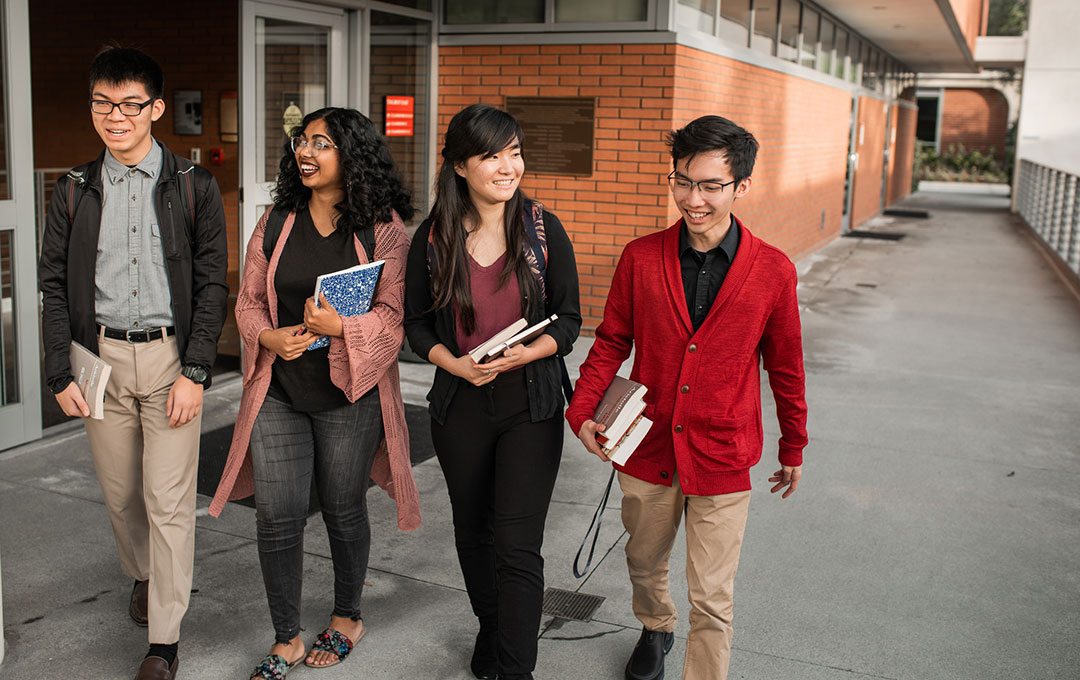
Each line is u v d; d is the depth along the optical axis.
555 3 7.86
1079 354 8.10
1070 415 6.27
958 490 4.85
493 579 2.97
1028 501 4.72
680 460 2.63
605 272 8.00
